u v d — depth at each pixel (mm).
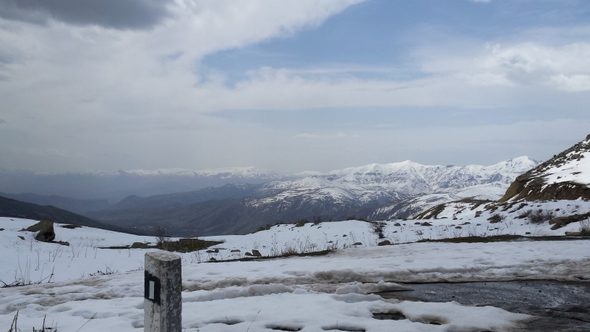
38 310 7629
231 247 21484
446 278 9375
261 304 7219
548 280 8844
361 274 9773
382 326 5977
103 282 10016
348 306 7043
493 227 22438
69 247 19328
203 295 7996
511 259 10852
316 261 11930
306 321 6270
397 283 9094
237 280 9461
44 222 21797
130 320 6590
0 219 26844
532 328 5848
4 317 7000
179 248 21969
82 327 6219
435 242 15492
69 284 10008
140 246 22547
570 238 14984
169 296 3330
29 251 16594
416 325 5992
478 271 9867
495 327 5891
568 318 6285
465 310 6641
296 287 8664
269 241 22547
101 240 24469
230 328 5973
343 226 24906
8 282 11961
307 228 25359
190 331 5855
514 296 7684
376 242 19938
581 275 9062
